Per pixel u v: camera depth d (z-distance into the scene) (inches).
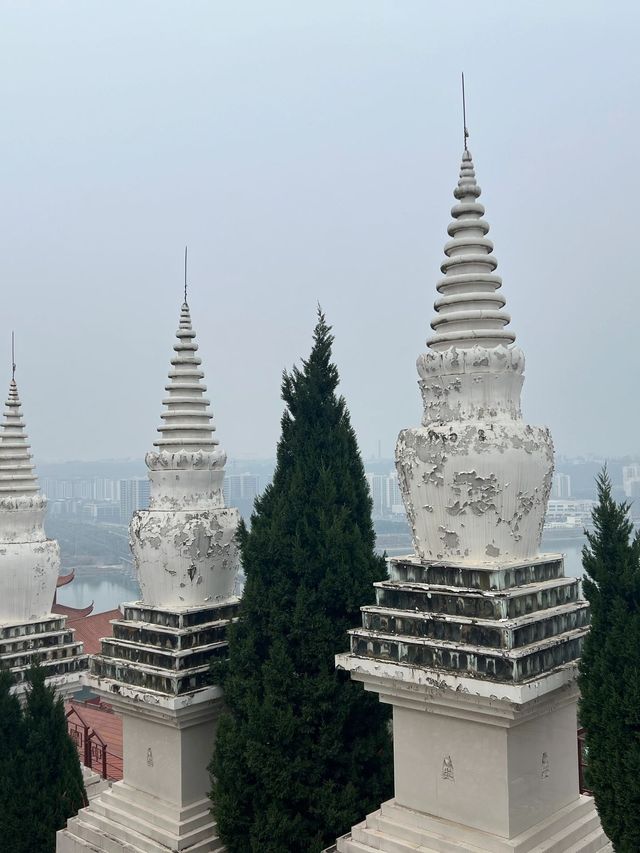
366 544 599.8
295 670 557.3
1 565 737.6
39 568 756.0
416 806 469.7
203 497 643.5
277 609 563.2
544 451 464.1
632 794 383.9
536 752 449.7
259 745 532.7
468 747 445.7
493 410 461.7
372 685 479.5
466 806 444.5
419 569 466.3
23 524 762.8
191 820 580.7
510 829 425.1
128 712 621.6
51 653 749.3
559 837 446.9
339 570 562.3
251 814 550.0
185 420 649.6
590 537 428.1
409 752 474.9
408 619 461.1
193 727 598.9
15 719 639.1
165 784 599.2
